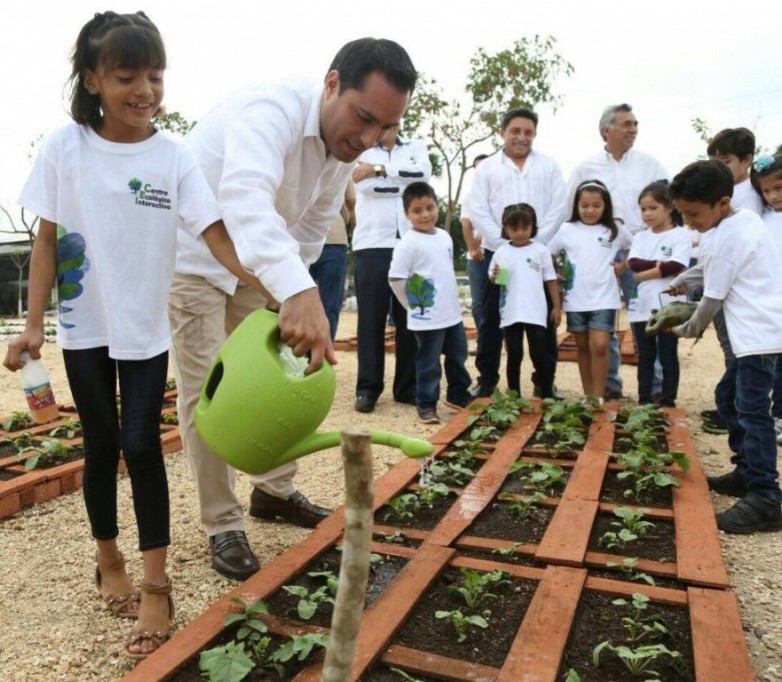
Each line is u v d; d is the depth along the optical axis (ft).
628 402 19.42
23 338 7.77
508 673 6.66
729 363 12.66
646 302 17.76
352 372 24.20
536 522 10.54
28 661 7.57
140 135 7.77
